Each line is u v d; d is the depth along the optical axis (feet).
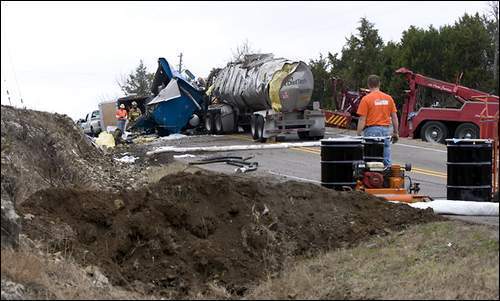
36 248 30.35
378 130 44.16
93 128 156.97
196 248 32.60
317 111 98.17
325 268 29.60
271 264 32.32
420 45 154.51
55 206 34.35
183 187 35.27
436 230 31.19
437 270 26.35
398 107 149.89
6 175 33.71
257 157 77.46
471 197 38.22
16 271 26.58
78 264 30.66
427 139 104.22
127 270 31.73
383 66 161.17
